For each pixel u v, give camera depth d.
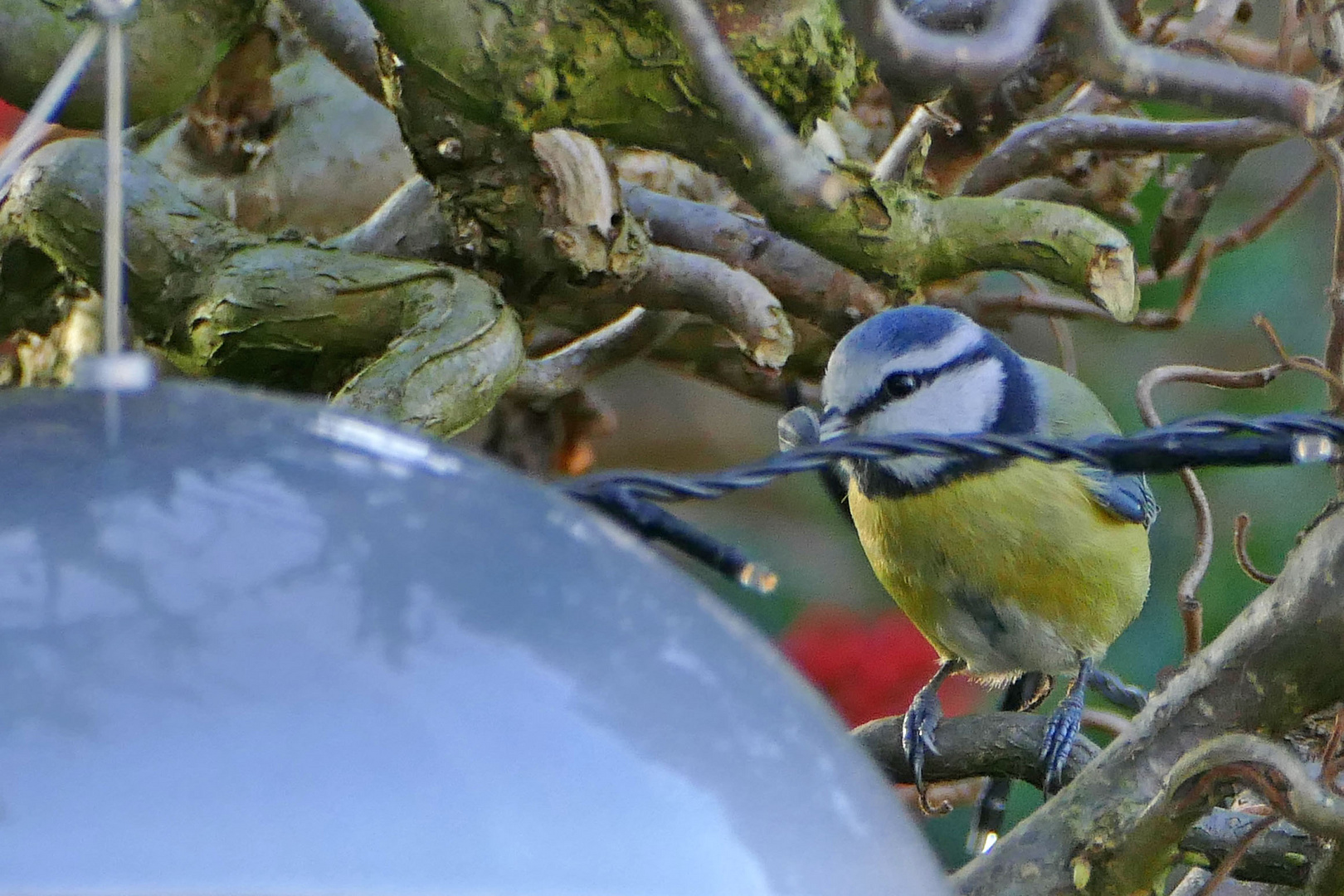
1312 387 6.67
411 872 1.28
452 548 1.57
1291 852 3.32
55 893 1.21
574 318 4.46
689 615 1.72
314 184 4.55
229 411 1.74
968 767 4.03
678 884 1.38
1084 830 3.20
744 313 3.84
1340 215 3.45
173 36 3.25
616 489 2.35
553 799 1.37
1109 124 4.41
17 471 1.54
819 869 1.50
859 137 4.95
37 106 1.91
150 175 3.65
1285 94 2.86
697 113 3.01
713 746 1.52
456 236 3.55
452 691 1.40
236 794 1.28
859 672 5.75
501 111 3.00
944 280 3.74
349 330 3.43
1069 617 4.96
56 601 1.38
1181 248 4.70
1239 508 6.46
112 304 1.85
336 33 3.77
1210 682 3.22
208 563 1.45
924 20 3.94
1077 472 4.85
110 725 1.29
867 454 2.54
